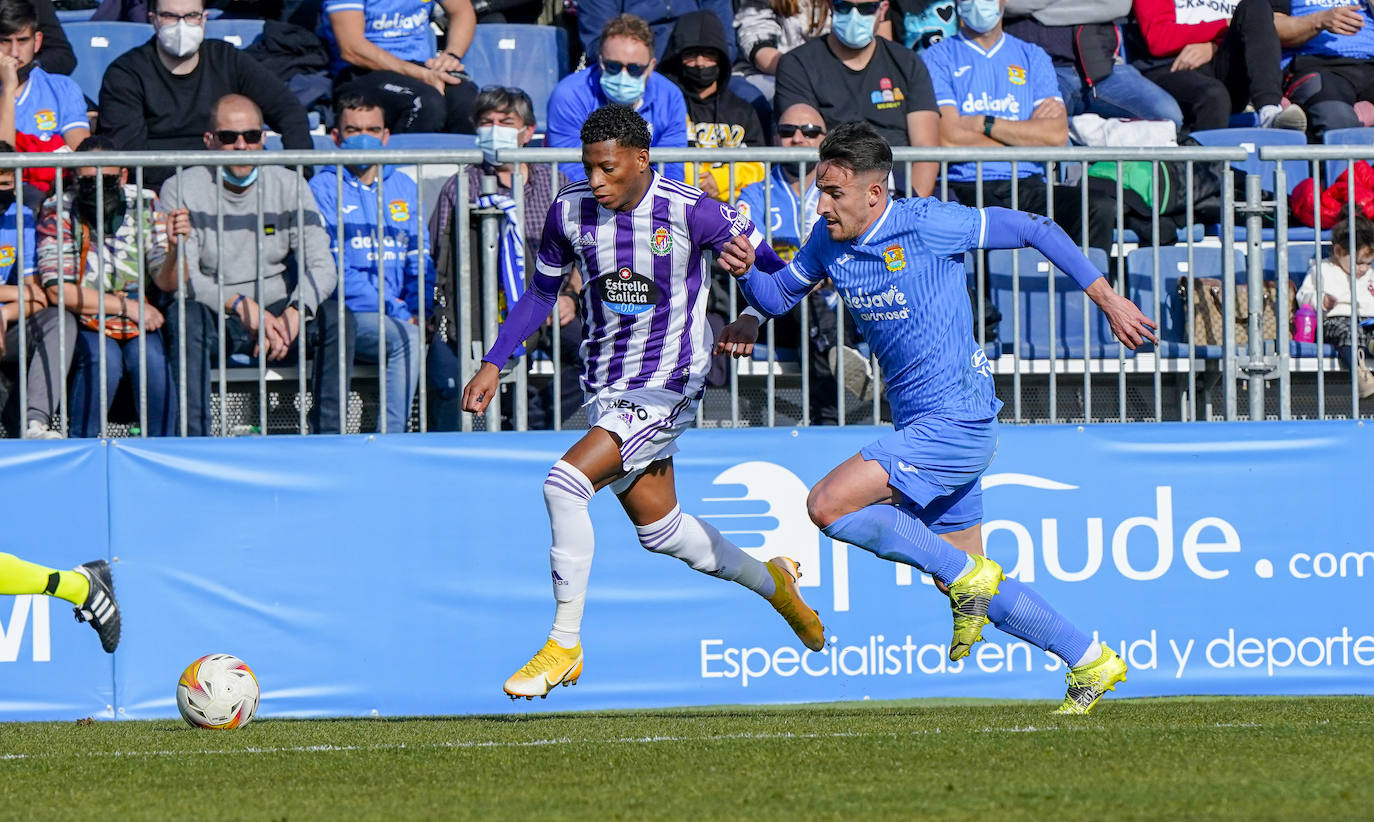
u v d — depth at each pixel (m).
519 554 22.20
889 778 12.60
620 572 22.25
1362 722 16.91
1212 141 33.84
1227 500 22.89
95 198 23.91
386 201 26.34
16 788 13.30
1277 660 22.84
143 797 12.56
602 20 35.12
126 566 21.77
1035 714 18.41
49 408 23.80
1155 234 23.91
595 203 16.98
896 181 28.52
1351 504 23.05
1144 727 16.33
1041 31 35.81
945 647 22.55
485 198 23.80
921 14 33.72
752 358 25.80
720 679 22.30
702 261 17.19
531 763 14.23
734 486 22.41
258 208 23.17
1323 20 37.06
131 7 36.28
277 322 24.64
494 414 23.66
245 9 37.28
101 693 21.59
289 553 21.97
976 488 18.25
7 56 29.95
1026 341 26.11
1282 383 24.50
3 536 21.56
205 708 18.64
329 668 21.91
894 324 17.31
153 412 24.33
